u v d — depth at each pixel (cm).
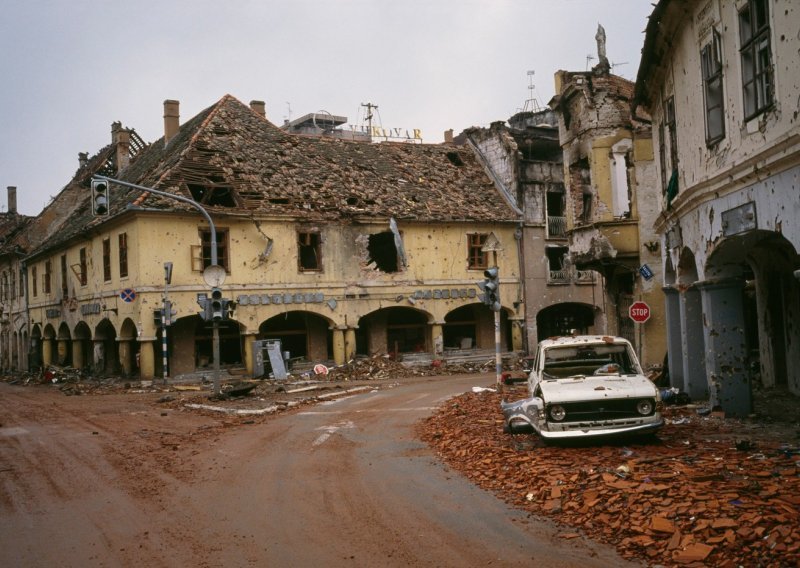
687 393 1589
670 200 1580
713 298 1362
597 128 2350
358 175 3709
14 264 4869
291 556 687
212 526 799
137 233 2941
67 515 873
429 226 3612
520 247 3866
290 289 3241
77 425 1759
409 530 754
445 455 1167
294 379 3081
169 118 3816
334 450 1262
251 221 3166
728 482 788
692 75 1402
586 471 894
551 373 1222
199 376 3075
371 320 3609
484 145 4169
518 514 795
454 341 3847
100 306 3362
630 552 648
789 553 582
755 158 1045
